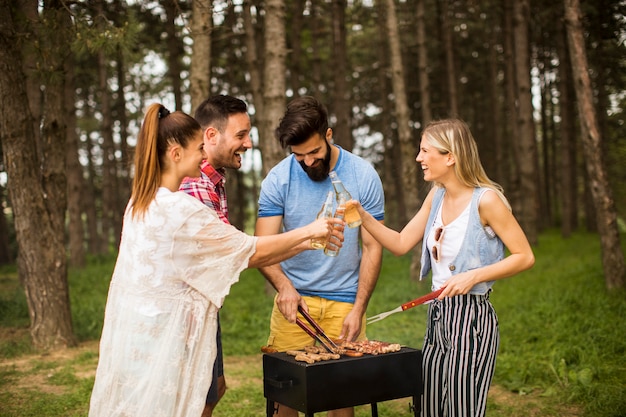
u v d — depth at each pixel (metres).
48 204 7.61
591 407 5.13
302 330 3.95
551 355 6.36
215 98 3.54
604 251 9.01
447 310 3.36
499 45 23.45
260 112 13.35
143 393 2.79
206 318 2.91
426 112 15.04
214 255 2.90
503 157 24.73
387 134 20.83
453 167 3.33
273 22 9.59
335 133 17.41
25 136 7.39
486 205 3.24
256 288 12.12
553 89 25.94
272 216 3.98
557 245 18.30
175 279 2.86
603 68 17.44
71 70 15.48
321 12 18.69
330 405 3.10
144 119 2.94
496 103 20.84
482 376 3.29
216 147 3.51
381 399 3.25
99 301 10.73
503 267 3.22
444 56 21.03
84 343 7.87
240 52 20.73
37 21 7.06
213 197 3.43
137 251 2.85
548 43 22.59
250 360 7.13
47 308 7.52
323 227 3.08
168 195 2.88
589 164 9.09
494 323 3.34
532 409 5.29
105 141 19.19
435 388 3.40
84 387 5.86
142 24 15.71
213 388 3.33
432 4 19.83
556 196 30.14
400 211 24.45
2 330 8.60
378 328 8.62
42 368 6.64
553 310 8.35
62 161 7.93
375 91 25.23
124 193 25.72
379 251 3.92
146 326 2.82
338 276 3.94
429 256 3.54
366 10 19.20
